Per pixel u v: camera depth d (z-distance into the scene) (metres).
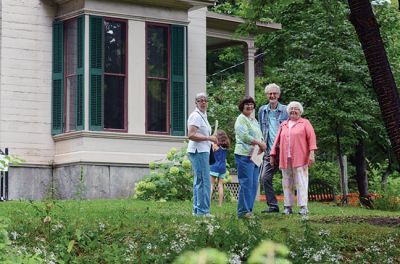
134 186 19.39
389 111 11.58
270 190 13.96
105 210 12.38
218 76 35.94
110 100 19.33
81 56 19.11
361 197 22.12
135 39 19.78
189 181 18.11
